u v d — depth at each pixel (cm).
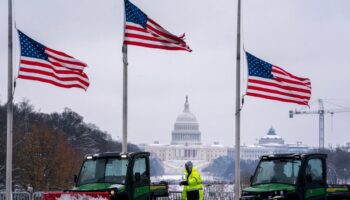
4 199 6544
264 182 4547
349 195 4825
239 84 5662
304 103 5625
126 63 5575
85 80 5528
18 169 14525
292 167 4516
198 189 4594
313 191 4553
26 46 5381
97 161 4422
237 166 5559
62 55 5456
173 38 5431
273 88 5559
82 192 4159
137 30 5416
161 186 4716
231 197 7075
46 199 4178
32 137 15400
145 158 4544
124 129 5562
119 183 4303
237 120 5622
